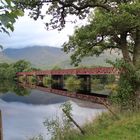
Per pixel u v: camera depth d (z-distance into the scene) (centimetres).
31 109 5031
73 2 2397
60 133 1795
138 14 2075
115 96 2156
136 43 2345
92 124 1983
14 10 464
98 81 8888
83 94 6600
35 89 9706
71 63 2695
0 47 485
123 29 2173
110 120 1922
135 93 2122
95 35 2189
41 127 3294
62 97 6544
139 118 1792
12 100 6644
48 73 11112
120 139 1512
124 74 2150
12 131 3131
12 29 470
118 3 2364
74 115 3450
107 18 2116
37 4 2223
